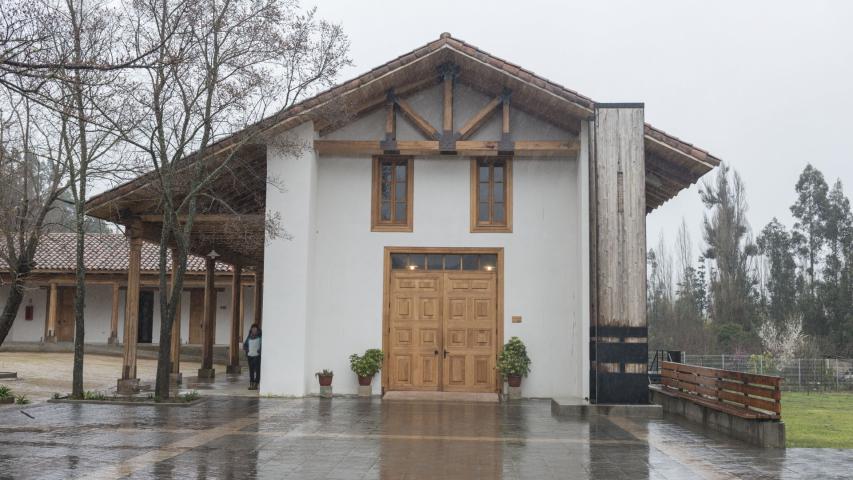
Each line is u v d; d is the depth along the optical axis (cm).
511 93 1544
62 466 786
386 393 1533
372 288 1564
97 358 2805
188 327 3250
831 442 1004
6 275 3105
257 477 743
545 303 1555
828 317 3712
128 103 1331
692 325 4066
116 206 1481
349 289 1564
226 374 2259
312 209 1528
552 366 1538
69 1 1207
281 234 1459
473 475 764
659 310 4547
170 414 1225
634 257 1336
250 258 2366
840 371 2398
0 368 2261
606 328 1318
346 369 1545
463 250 1570
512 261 1566
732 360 2461
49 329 3059
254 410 1283
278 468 789
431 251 1572
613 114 1370
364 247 1572
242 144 1383
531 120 1579
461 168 1588
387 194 1603
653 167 1513
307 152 1505
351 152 1545
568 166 1580
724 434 1064
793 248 4316
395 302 1574
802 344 3066
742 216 4006
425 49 1465
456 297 1574
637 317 1320
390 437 1005
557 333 1548
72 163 1413
